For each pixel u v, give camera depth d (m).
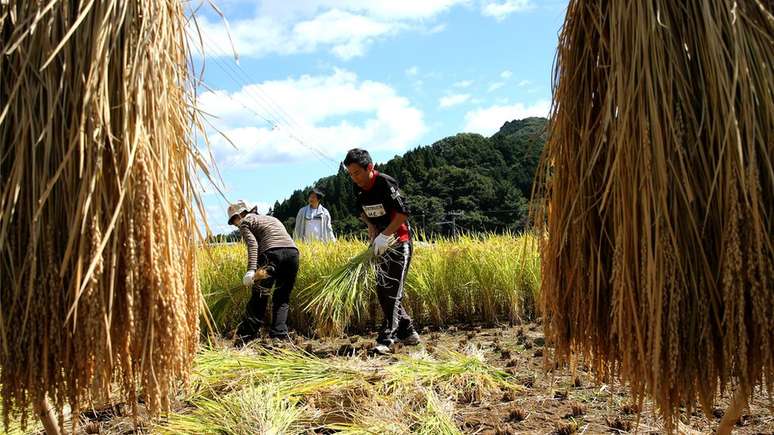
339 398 4.29
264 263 7.51
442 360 5.27
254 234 7.58
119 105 2.25
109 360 2.25
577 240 2.51
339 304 7.65
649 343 2.20
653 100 2.19
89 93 2.20
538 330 7.54
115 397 4.21
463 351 5.82
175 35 2.53
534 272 8.27
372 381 4.67
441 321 8.34
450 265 8.52
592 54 2.49
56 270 2.21
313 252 8.98
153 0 2.37
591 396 4.41
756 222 2.05
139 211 2.23
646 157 2.18
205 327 8.27
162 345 2.32
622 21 2.30
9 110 2.28
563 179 2.58
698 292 2.20
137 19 2.33
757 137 2.14
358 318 8.20
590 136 2.50
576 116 2.54
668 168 2.20
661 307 2.17
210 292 8.49
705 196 2.20
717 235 2.20
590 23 2.49
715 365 2.24
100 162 2.19
